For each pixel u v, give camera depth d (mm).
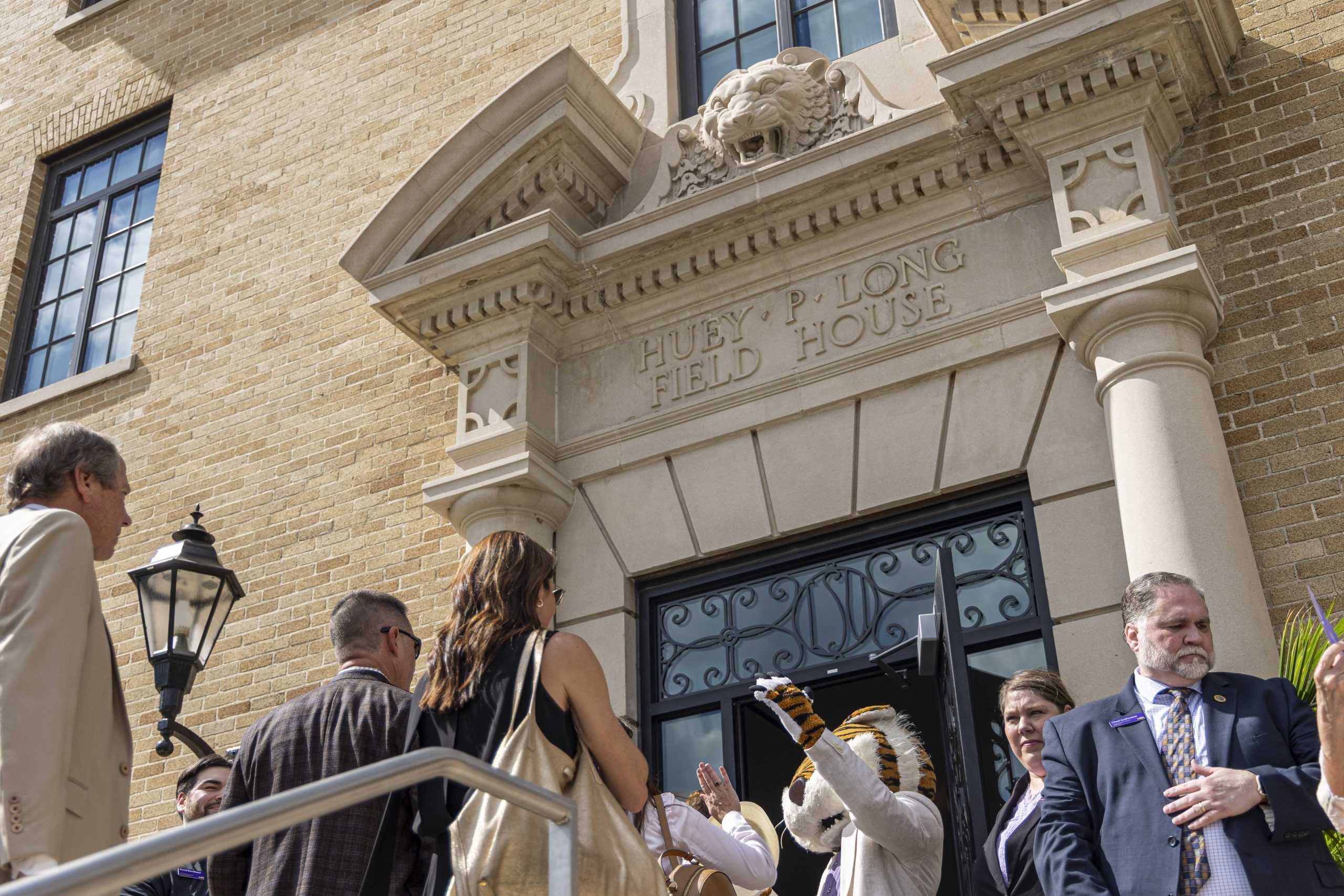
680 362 6895
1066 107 5891
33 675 2500
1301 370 5418
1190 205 5918
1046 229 6199
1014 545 5906
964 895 4656
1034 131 5973
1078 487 5684
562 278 7086
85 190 10648
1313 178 5723
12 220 10594
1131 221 5637
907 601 6082
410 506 7578
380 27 9453
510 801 2455
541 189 7176
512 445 6828
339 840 2846
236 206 9414
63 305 10180
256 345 8734
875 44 7438
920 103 6695
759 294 6824
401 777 2246
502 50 8766
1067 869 3141
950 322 6191
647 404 6891
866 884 3678
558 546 6859
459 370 7258
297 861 2855
